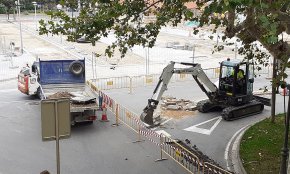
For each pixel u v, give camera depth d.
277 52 10.83
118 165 13.01
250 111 19.44
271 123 17.39
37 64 22.20
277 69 13.21
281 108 20.73
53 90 19.67
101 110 18.62
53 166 12.95
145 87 25.67
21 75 22.25
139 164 13.09
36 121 17.91
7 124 17.41
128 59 37.41
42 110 7.49
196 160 12.33
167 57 39.16
